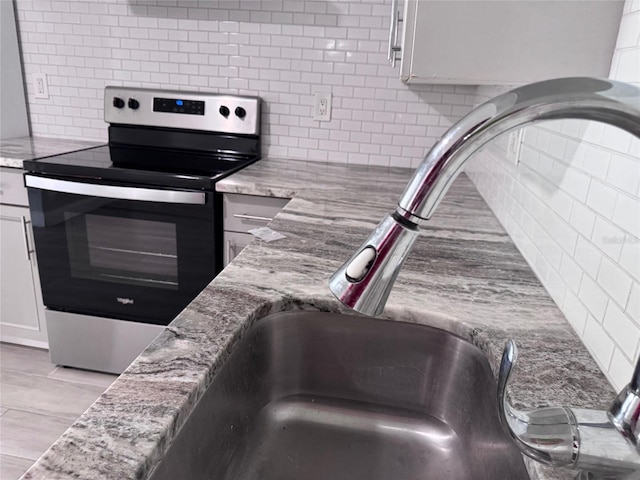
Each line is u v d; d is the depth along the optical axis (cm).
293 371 95
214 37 221
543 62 83
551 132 96
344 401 96
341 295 43
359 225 133
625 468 43
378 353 93
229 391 76
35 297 210
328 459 86
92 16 226
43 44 234
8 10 227
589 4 79
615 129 68
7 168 192
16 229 201
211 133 226
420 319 85
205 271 183
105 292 194
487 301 89
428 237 125
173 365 64
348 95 220
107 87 226
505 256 114
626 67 74
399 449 88
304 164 221
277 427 91
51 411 185
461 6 83
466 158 39
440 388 90
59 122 243
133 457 48
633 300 60
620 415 44
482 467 74
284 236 121
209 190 175
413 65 86
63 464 46
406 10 84
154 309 192
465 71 86
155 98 223
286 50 218
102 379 205
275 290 90
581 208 79
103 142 244
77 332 202
